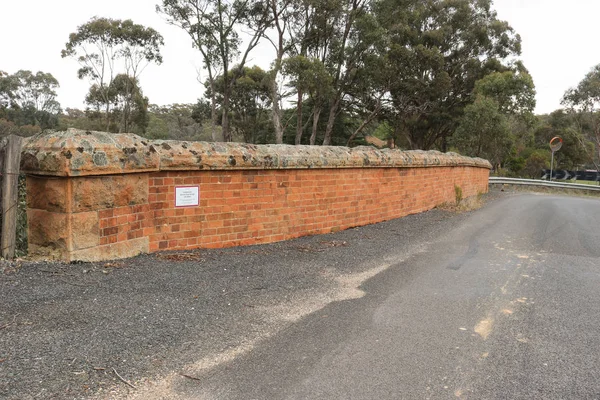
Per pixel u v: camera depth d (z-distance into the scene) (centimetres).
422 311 426
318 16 2900
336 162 823
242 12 2894
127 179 519
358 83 3366
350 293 479
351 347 342
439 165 1274
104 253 498
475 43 3872
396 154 1034
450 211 1221
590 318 412
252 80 3978
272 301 441
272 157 698
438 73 3622
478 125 3059
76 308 375
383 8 3097
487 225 992
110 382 276
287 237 749
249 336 357
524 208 1391
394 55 3375
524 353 337
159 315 381
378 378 295
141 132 5472
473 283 526
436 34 3719
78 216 466
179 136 6700
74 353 304
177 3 2802
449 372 306
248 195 676
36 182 474
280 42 2964
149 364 302
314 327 380
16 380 266
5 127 4341
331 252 667
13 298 379
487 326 390
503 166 4434
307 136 3959
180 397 267
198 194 609
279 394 274
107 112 4775
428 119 4191
